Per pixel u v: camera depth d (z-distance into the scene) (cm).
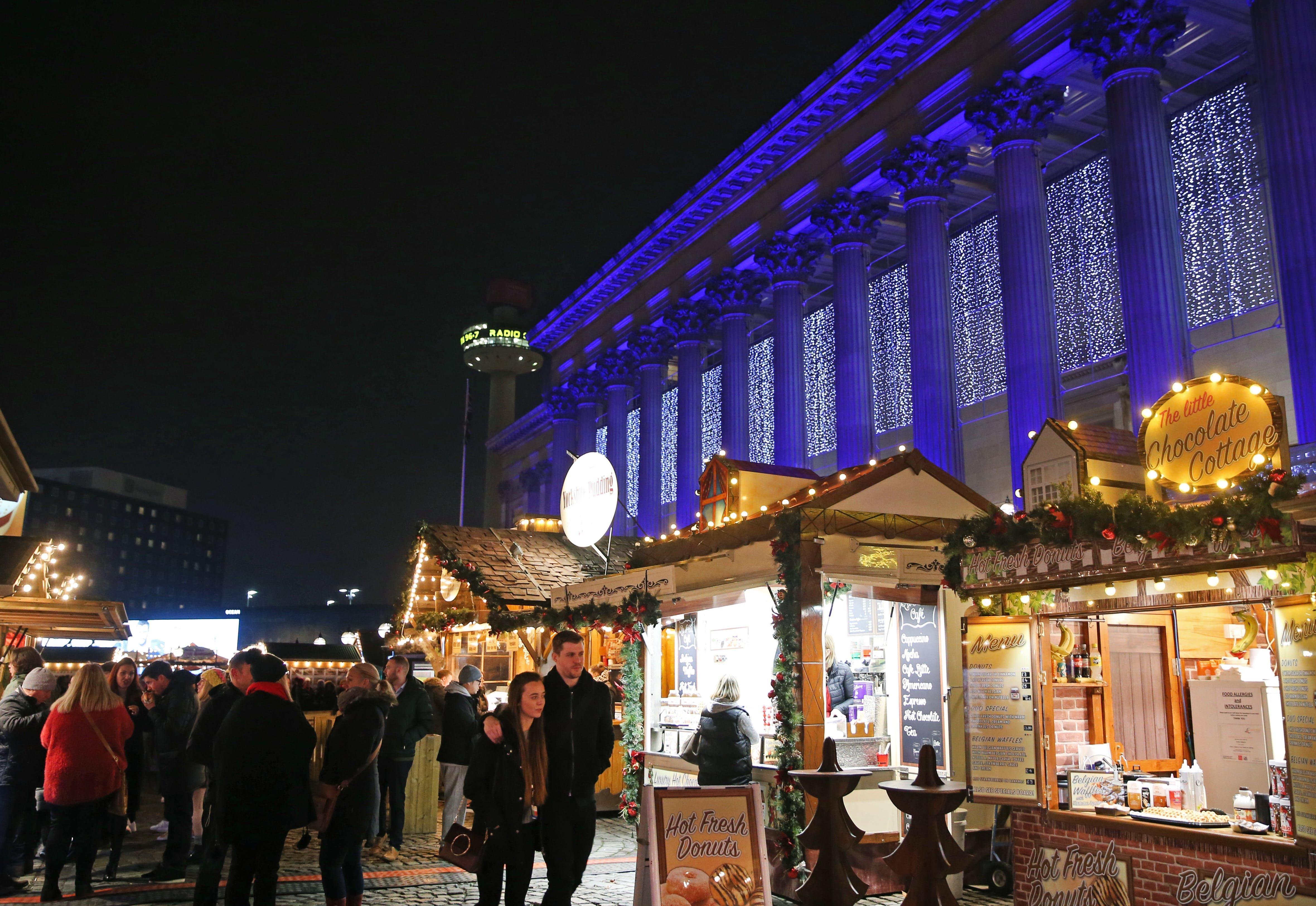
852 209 3459
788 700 884
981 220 3428
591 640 1577
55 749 776
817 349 4281
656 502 4800
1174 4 2438
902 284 3781
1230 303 2473
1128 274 2281
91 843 789
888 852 889
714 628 1185
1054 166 3183
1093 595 743
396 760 1013
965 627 797
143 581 13150
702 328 4450
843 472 1055
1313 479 1825
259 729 601
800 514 914
